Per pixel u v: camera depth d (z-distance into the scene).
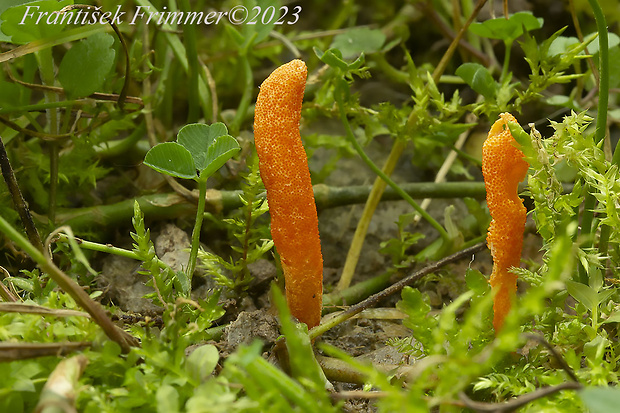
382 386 0.23
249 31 0.32
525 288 0.30
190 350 0.26
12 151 0.31
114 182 0.32
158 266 0.27
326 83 0.31
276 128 0.26
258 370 0.24
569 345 0.26
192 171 0.27
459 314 0.29
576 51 0.29
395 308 0.29
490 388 0.26
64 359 0.25
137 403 0.24
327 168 0.32
